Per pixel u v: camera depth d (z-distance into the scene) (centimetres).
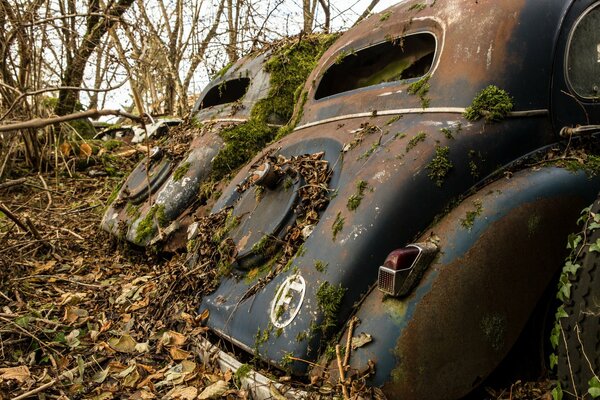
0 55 553
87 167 754
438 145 224
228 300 256
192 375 241
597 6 255
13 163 672
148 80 802
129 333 297
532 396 201
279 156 299
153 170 443
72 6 657
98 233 486
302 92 340
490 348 197
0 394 238
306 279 217
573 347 186
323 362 201
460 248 200
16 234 466
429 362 189
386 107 266
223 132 412
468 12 255
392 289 193
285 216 252
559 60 242
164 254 390
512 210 207
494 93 234
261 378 215
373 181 222
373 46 305
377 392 186
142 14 761
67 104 735
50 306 340
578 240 192
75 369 261
